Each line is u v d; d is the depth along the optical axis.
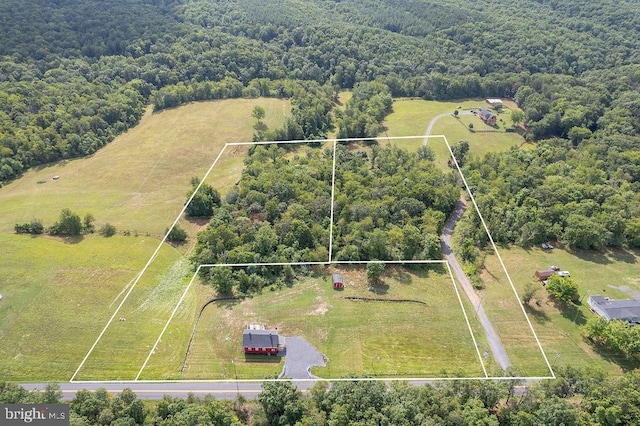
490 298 109.75
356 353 95.12
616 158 152.88
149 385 87.31
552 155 158.75
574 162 153.38
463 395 80.19
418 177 142.50
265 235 117.75
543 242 127.50
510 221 130.25
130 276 115.06
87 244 125.31
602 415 74.75
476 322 103.25
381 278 115.31
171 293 110.19
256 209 130.00
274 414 79.75
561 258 121.62
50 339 96.94
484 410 74.75
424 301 108.88
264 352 94.00
